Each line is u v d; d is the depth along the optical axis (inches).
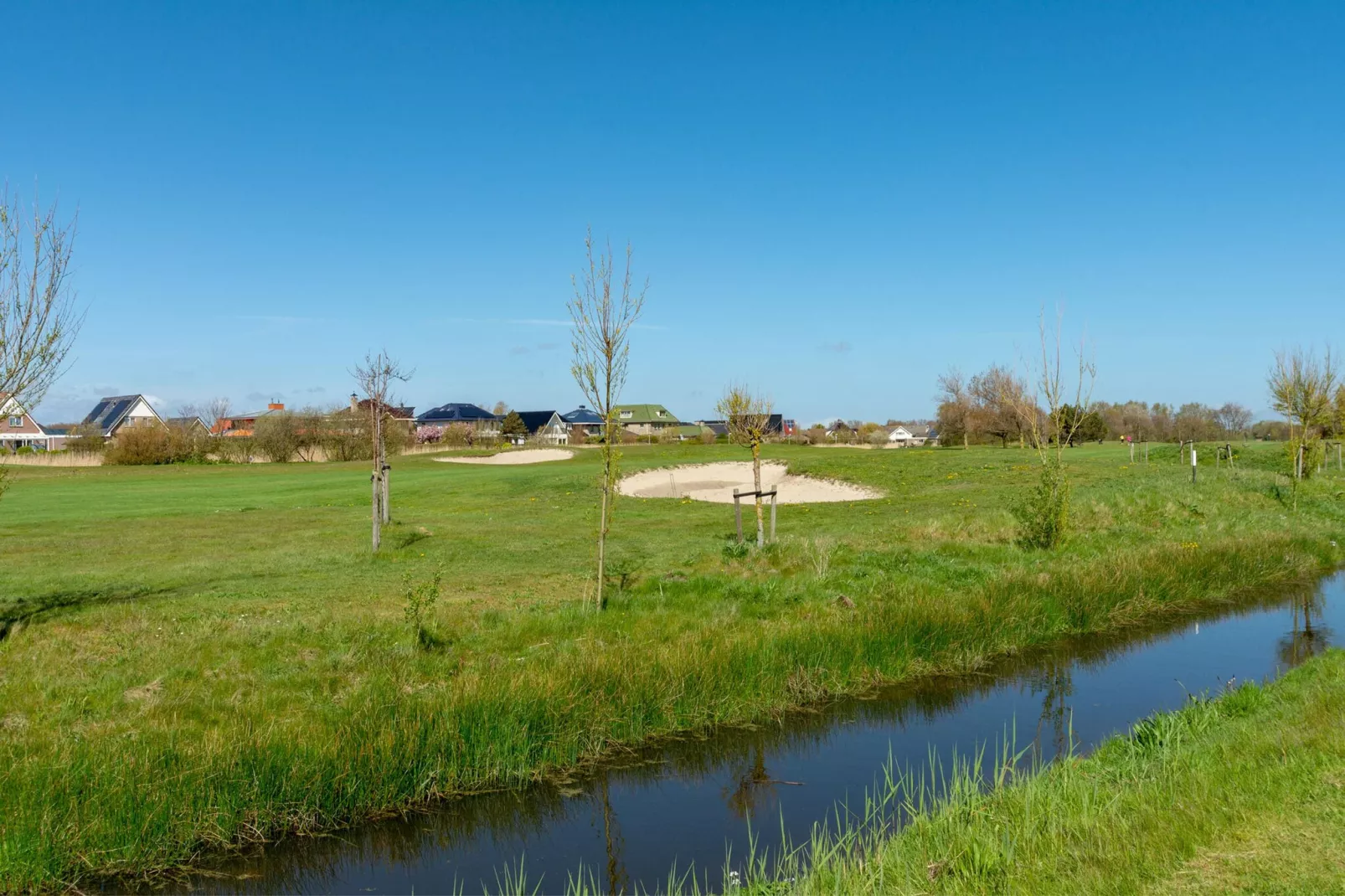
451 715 321.1
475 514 1033.5
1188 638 521.3
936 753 347.9
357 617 470.3
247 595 549.3
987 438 2487.7
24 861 241.1
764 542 698.8
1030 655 488.1
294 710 337.1
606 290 480.4
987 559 654.5
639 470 1471.5
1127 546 702.5
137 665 378.3
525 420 4402.1
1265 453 1488.7
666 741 362.0
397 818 296.7
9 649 404.2
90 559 714.2
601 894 247.4
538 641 431.5
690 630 451.2
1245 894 178.1
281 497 1290.6
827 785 319.6
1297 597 625.0
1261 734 278.8
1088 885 187.5
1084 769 288.5
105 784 264.4
